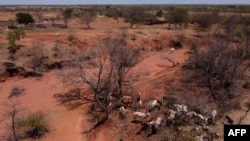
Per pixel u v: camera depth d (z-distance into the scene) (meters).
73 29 65.38
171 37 62.62
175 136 24.12
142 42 58.31
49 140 25.25
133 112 29.19
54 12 132.75
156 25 85.31
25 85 37.50
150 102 30.34
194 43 59.91
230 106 30.39
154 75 40.81
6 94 34.84
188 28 79.50
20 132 25.91
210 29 78.19
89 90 35.25
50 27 69.44
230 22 86.12
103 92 32.81
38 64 42.62
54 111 30.19
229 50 39.00
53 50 46.47
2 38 50.91
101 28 70.69
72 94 34.34
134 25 81.56
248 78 38.47
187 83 36.94
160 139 24.52
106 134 26.20
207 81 34.50
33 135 25.64
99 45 38.84
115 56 32.78
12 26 66.50
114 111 29.56
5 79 39.06
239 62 36.22
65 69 41.31
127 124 27.16
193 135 23.70
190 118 26.94
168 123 26.36
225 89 34.09
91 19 81.06
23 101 32.91
